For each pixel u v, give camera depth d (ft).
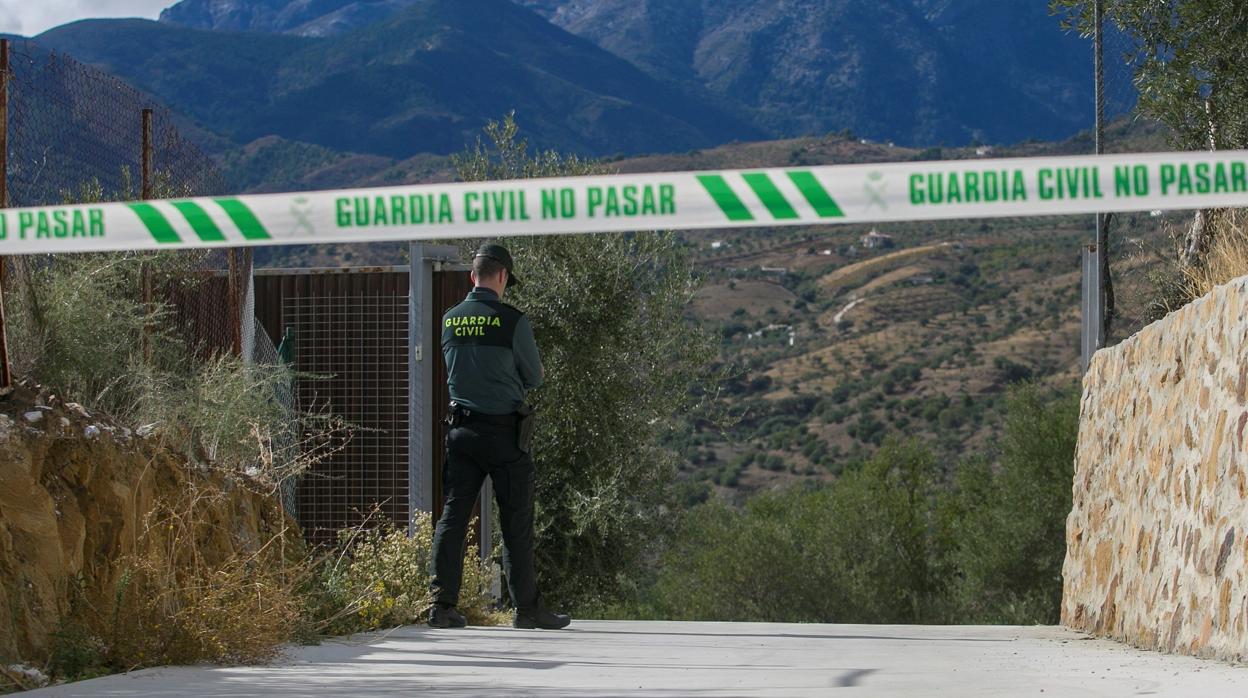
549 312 61.67
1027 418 128.16
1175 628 27.55
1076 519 41.91
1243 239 32.48
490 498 40.60
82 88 28.14
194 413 28.66
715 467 304.71
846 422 316.40
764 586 134.51
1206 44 36.58
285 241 16.52
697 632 31.01
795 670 20.10
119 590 19.53
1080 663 21.67
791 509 157.28
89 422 21.90
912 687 16.83
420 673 19.33
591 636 28.07
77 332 25.75
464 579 34.17
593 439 62.49
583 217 16.02
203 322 37.01
